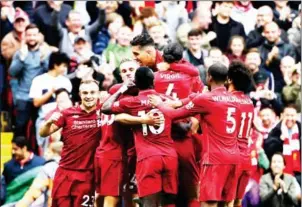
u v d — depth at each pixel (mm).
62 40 49000
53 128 37312
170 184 35688
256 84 49406
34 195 41125
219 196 35188
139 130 35719
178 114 35344
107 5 49875
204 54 48938
